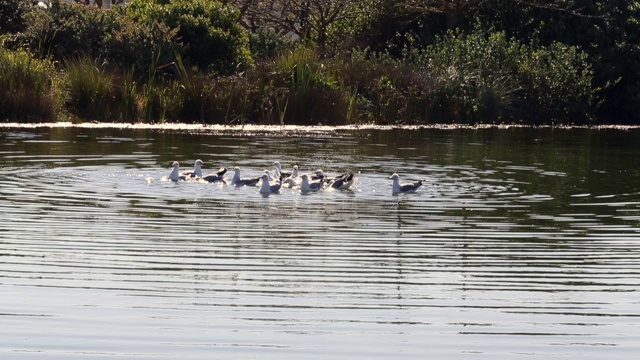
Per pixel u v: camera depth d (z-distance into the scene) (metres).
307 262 12.60
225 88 32.69
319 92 33.22
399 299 11.21
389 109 34.81
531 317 10.72
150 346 9.77
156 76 33.44
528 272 12.38
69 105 31.44
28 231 14.00
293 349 9.78
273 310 10.78
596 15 42.12
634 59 41.78
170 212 15.69
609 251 13.52
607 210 16.70
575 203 17.41
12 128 28.31
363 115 34.56
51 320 10.35
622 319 10.70
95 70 31.84
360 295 11.32
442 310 10.88
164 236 13.88
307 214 15.77
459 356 9.69
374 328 10.34
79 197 16.84
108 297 11.07
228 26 36.47
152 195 17.28
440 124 35.59
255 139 27.42
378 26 43.09
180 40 35.06
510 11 43.12
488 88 37.56
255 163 21.97
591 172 22.08
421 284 11.77
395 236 14.18
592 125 39.50
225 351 9.70
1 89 30.08
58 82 31.66
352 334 10.16
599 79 41.44
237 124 32.09
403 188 18.25
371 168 21.61
